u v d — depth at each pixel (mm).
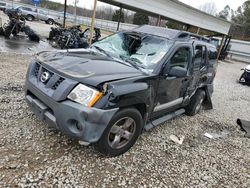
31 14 27781
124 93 2822
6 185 2367
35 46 11297
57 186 2490
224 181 3195
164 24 30781
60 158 2938
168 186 2873
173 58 3818
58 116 2732
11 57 7770
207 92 5762
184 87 4473
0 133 3209
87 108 2625
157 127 4492
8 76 5621
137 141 3758
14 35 13203
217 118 5812
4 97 4355
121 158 3213
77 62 3145
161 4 13633
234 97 8648
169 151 3680
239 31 45125
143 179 2900
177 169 3252
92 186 2605
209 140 4434
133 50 3975
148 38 4086
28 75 3287
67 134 2760
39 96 2951
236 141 4625
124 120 3119
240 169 3578
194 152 3818
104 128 2764
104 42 4375
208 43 5414
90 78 2740
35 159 2828
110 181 2744
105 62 3322
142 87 3088
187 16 16359
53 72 2924
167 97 3963
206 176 3219
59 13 39500
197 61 4758
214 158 3758
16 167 2637
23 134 3279
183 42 4145
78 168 2834
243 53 31516
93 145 3113
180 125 4867
